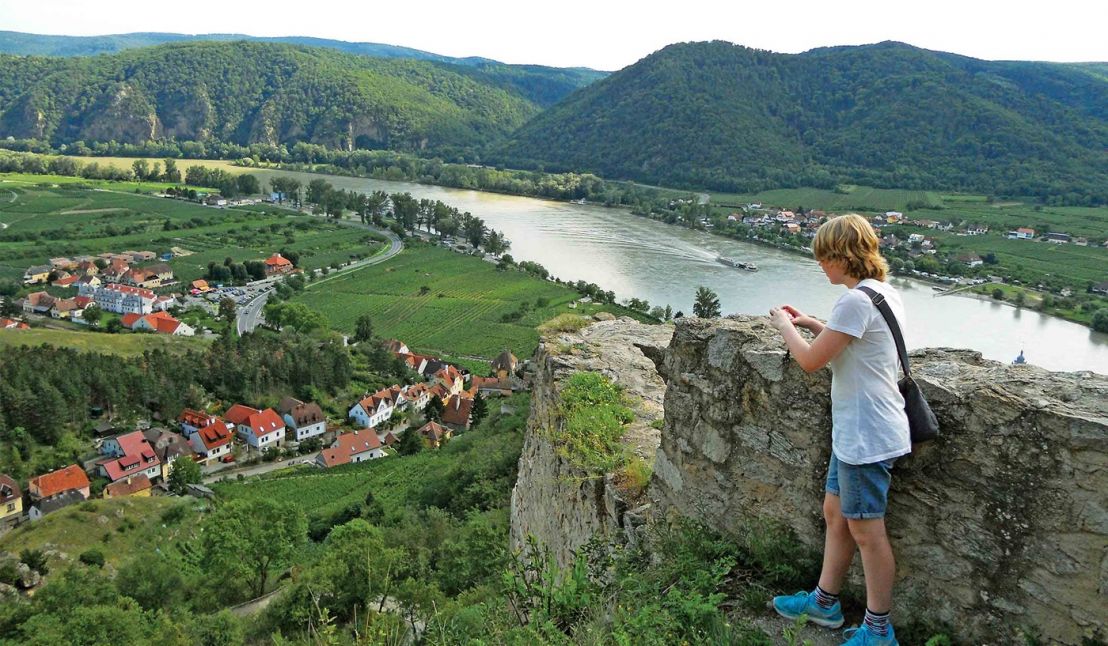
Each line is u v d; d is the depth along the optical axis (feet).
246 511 98.32
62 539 124.57
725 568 20.62
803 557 20.18
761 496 21.30
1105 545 14.92
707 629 18.89
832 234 16.89
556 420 36.76
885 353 16.01
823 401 19.49
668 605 19.85
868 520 16.43
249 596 94.07
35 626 80.79
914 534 17.78
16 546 121.90
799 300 266.57
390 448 207.10
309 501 158.20
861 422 16.01
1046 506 15.72
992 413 16.48
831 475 17.70
